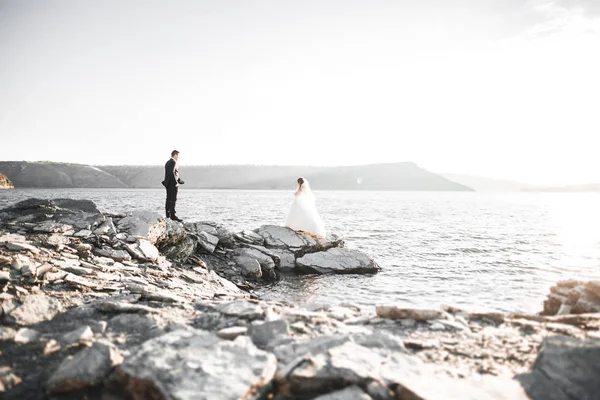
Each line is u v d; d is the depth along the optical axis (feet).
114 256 32.55
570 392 10.57
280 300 32.65
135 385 10.29
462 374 12.05
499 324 17.71
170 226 41.83
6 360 12.69
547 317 18.21
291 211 52.08
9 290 19.74
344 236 81.20
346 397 9.98
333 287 38.09
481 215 165.89
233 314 17.42
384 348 13.66
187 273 35.99
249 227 91.91
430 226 107.55
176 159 49.16
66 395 10.81
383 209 201.87
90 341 14.26
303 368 11.32
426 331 16.60
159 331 15.40
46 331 15.52
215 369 10.83
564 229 103.91
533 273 46.55
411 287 38.63
